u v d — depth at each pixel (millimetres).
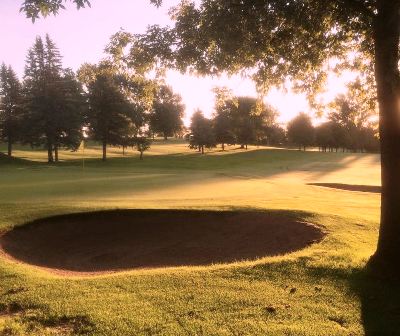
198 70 10133
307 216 13742
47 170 40312
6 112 66250
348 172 45906
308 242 11312
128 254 12125
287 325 6172
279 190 23266
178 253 12047
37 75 60406
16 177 29766
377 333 6047
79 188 21906
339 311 6727
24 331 6082
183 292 7418
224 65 10078
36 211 14445
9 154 66812
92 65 10727
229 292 7418
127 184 24281
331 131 99938
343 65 10961
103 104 62344
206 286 7719
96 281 8047
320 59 10805
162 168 51156
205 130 82938
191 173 36281
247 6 9070
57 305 6891
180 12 10016
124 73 10648
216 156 73250
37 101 59938
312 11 9539
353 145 104125
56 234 13188
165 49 9820
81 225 13859
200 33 9617
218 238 12922
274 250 11508
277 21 9727
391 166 8320
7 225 12867
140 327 6094
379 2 8133
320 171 47219
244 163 62125
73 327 6207
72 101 61281
